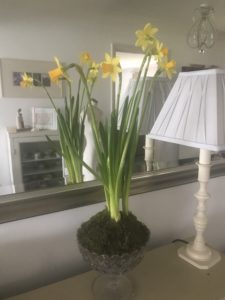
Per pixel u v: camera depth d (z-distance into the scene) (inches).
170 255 38.2
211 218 50.4
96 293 30.8
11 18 30.3
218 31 43.4
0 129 32.2
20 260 33.9
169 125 32.7
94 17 34.7
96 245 27.9
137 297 30.3
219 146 27.7
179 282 32.8
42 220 34.2
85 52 34.7
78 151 34.8
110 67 26.1
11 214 31.8
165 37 40.1
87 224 30.9
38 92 33.0
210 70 30.6
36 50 32.1
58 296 30.4
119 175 28.4
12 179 33.4
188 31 41.4
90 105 28.9
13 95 32.0
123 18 36.0
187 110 31.4
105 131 28.3
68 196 34.9
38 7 31.4
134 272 34.5
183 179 44.1
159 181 41.8
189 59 42.6
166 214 44.5
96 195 36.8
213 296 30.5
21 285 34.6
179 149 44.5
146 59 28.9
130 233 28.9
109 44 35.9
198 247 37.5
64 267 37.1
